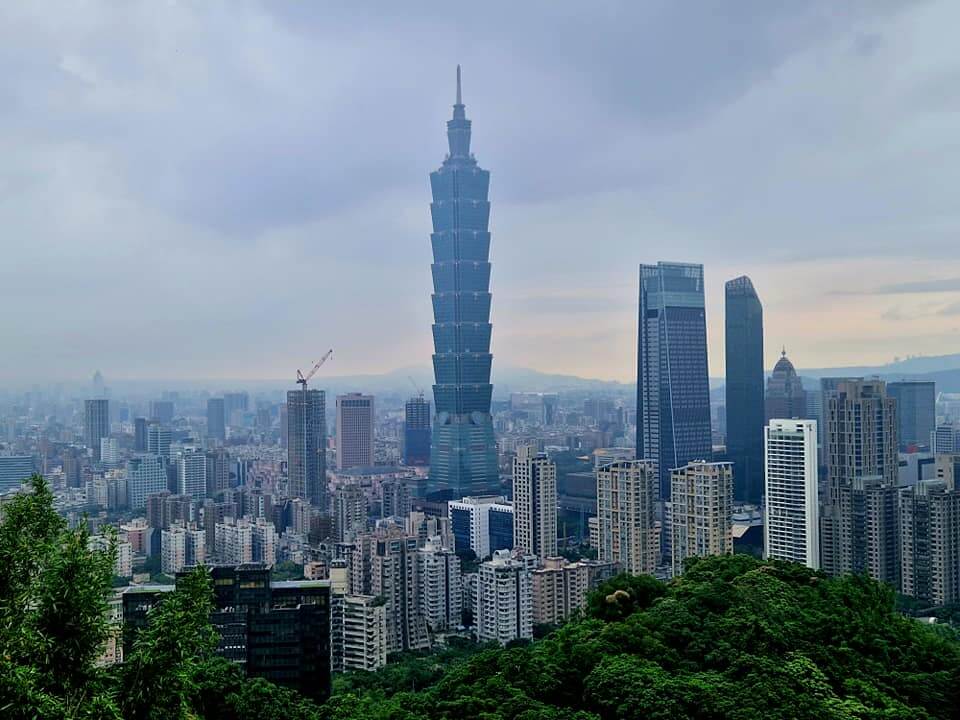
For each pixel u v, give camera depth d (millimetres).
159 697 89500
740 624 141000
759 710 112312
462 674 147875
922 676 133750
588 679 126750
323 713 153750
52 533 98375
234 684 155500
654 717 113438
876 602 179000
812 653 135375
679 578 191250
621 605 169375
